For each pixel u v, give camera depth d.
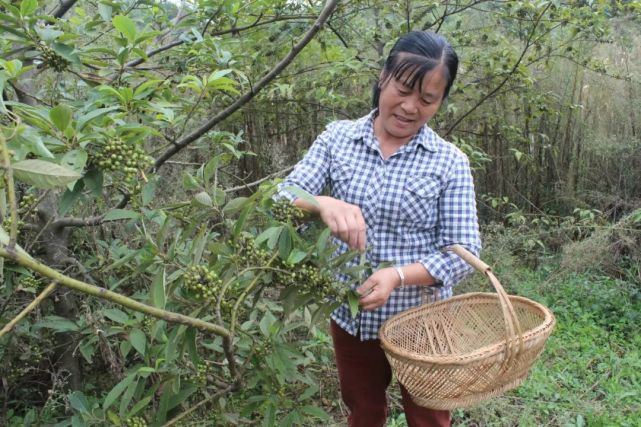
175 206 1.50
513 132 4.18
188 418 2.09
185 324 1.21
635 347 3.18
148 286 2.09
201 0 2.43
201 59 2.31
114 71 1.89
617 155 4.34
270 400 1.80
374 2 3.46
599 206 4.47
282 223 1.42
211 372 2.03
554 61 4.03
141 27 2.54
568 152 4.54
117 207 1.76
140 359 2.41
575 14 3.46
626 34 4.50
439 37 1.62
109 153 1.26
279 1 2.79
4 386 2.14
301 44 2.10
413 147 1.77
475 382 1.54
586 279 3.84
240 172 4.48
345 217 1.56
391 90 1.64
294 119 4.40
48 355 2.31
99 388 2.41
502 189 4.63
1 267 1.22
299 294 1.49
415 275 1.66
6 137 1.13
